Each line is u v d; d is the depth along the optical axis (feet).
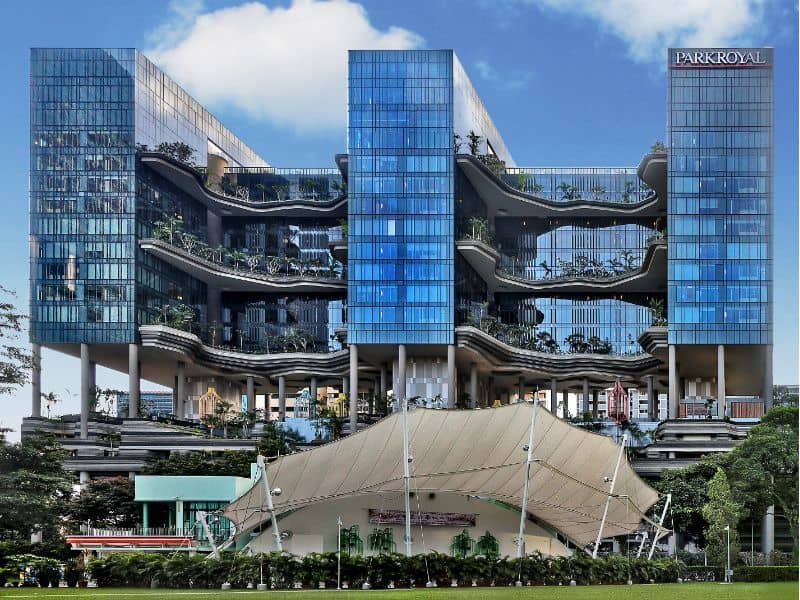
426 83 550.77
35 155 562.66
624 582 269.23
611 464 279.08
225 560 232.73
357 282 544.62
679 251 533.14
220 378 644.27
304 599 197.57
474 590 224.94
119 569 236.43
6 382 324.80
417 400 558.97
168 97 605.31
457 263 555.69
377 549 290.97
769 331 526.16
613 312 644.69
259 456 252.21
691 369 597.93
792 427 399.65
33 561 241.14
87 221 558.56
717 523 365.61
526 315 646.74
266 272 645.10
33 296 554.87
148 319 567.59
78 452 531.91
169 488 366.43
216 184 650.84
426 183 546.67
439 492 296.30
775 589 245.24
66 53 565.12
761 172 532.73
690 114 536.42
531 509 300.81
